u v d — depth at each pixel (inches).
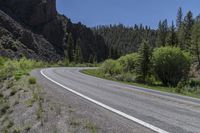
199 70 2716.5
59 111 470.3
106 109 480.1
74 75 1526.8
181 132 334.6
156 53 1935.3
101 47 7810.0
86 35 7500.0
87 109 478.3
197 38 3201.3
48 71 1766.7
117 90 808.9
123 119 403.5
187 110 489.4
